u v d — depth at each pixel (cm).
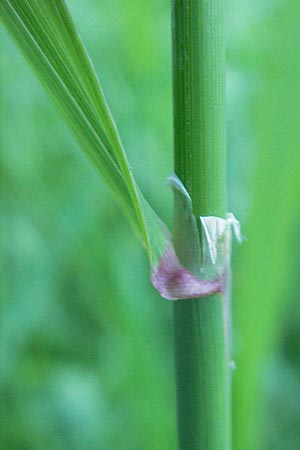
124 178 10
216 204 11
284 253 11
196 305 11
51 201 20
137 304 17
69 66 11
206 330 11
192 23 10
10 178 20
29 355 20
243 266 11
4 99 21
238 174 19
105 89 21
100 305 18
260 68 17
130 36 21
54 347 20
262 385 17
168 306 19
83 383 19
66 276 20
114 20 21
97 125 11
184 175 11
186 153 10
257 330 11
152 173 21
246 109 19
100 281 18
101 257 18
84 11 22
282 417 19
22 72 21
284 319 20
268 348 16
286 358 20
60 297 20
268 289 11
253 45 19
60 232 20
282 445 19
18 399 19
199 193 11
